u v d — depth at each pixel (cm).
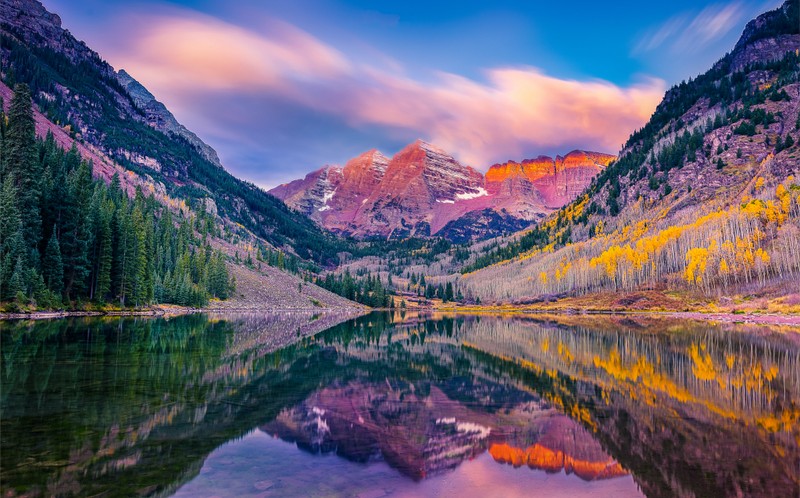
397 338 6725
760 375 3475
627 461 1622
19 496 1135
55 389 2391
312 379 3116
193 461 1457
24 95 8525
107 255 9494
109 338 4856
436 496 1267
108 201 12162
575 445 1800
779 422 2145
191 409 2119
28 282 7569
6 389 2350
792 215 16162
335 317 13825
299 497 1207
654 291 17875
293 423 1989
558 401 2602
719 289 15388
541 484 1395
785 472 1512
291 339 5984
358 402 2491
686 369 3769
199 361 3600
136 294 10450
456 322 11575
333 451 1641
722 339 6341
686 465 1587
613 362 4203
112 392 2375
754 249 15612
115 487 1222
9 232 7500
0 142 8706
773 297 13025
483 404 2522
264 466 1444
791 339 6306
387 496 1260
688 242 18575
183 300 13400
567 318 13350
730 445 1803
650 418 2245
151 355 3784
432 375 3484
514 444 1814
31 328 5491
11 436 1611
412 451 1684
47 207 8562
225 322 8956
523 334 7488
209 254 17625
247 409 2184
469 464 1564
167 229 16612
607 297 19325
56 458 1419
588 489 1348
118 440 1628
